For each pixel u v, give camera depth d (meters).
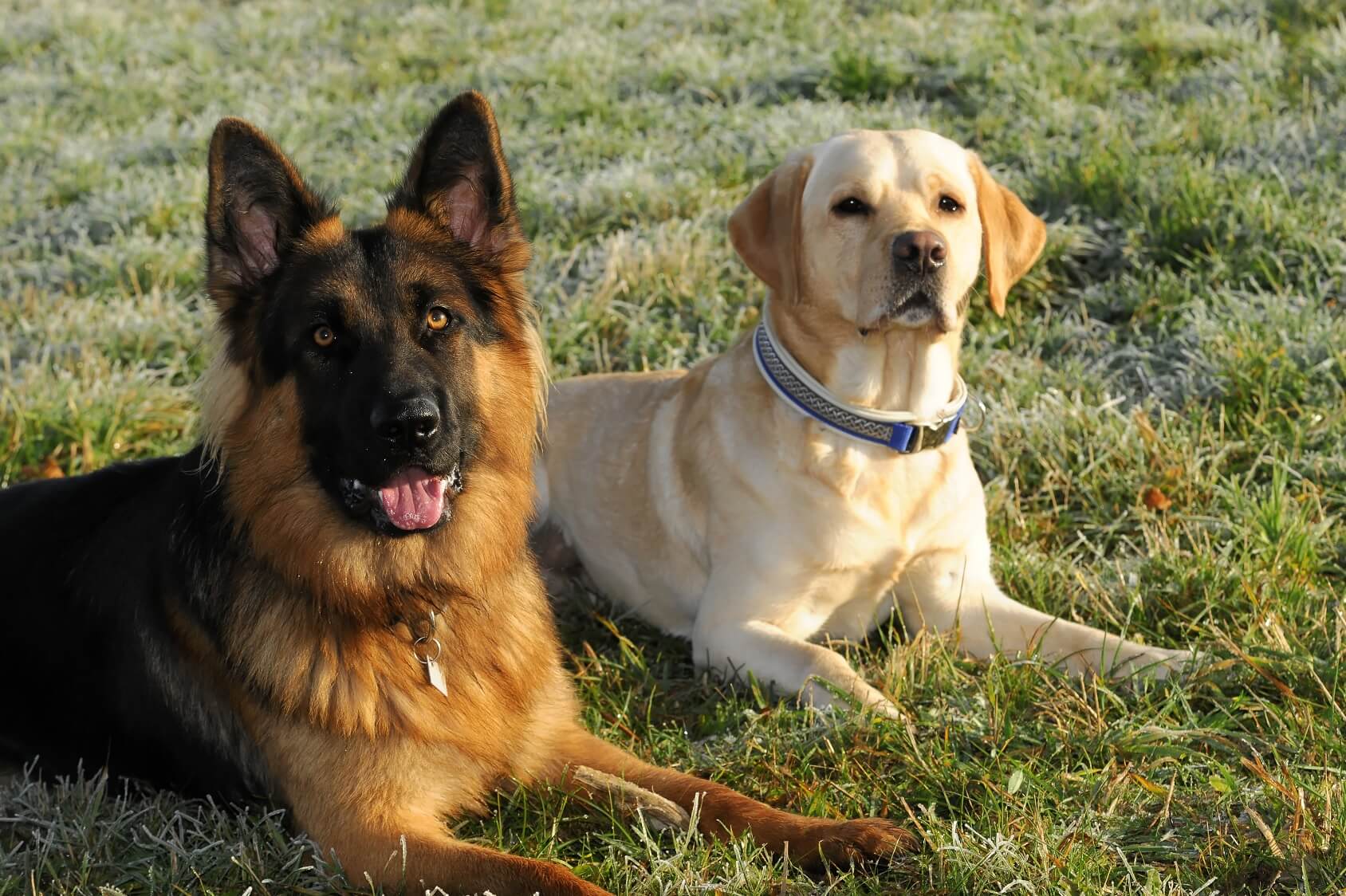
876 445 4.11
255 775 3.39
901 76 9.52
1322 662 3.64
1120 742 3.43
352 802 3.16
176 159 9.63
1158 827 3.05
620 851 3.16
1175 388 5.52
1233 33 9.39
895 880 2.98
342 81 11.30
